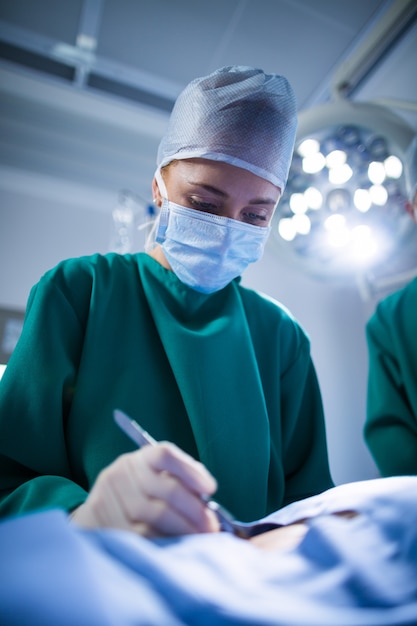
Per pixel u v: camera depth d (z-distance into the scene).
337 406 2.54
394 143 1.93
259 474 0.77
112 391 0.75
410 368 1.38
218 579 0.28
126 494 0.39
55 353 0.73
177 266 0.90
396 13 1.91
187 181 0.84
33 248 2.29
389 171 1.97
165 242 0.91
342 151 2.03
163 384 0.80
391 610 0.27
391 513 0.40
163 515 0.37
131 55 2.21
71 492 0.54
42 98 2.33
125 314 0.85
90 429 0.71
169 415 0.77
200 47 2.17
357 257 2.16
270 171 0.83
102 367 0.76
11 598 0.20
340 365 2.64
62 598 0.20
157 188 0.97
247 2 1.97
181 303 0.90
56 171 2.39
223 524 0.42
